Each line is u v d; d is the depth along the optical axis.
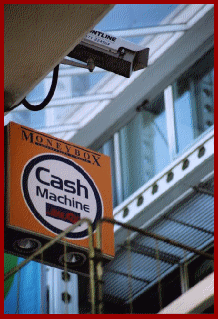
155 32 17.52
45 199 9.34
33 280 16.03
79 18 8.65
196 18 17.53
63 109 18.62
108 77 18.44
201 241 16.44
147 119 18.33
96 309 7.64
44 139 9.81
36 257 9.39
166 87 18.09
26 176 9.33
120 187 18.34
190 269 16.48
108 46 9.81
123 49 9.84
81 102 18.36
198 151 16.19
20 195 9.15
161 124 17.97
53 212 9.32
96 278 7.77
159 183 16.69
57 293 16.34
